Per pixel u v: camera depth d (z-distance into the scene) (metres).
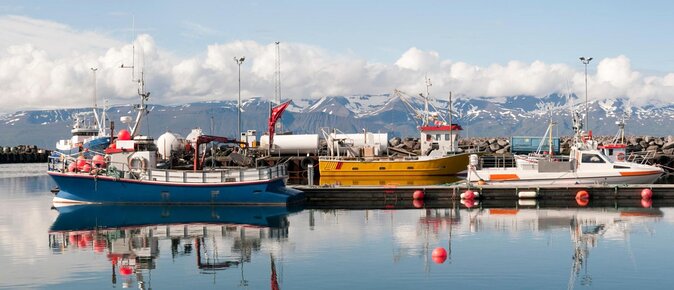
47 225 32.19
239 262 23.27
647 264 22.48
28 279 21.16
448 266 22.23
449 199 42.09
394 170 61.97
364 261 23.11
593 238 27.33
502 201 41.31
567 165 44.81
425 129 65.75
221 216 34.62
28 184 65.38
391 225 31.30
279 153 74.81
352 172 63.03
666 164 72.81
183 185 38.41
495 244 26.12
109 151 43.28
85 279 21.17
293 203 39.12
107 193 39.16
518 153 75.69
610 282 20.20
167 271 22.09
